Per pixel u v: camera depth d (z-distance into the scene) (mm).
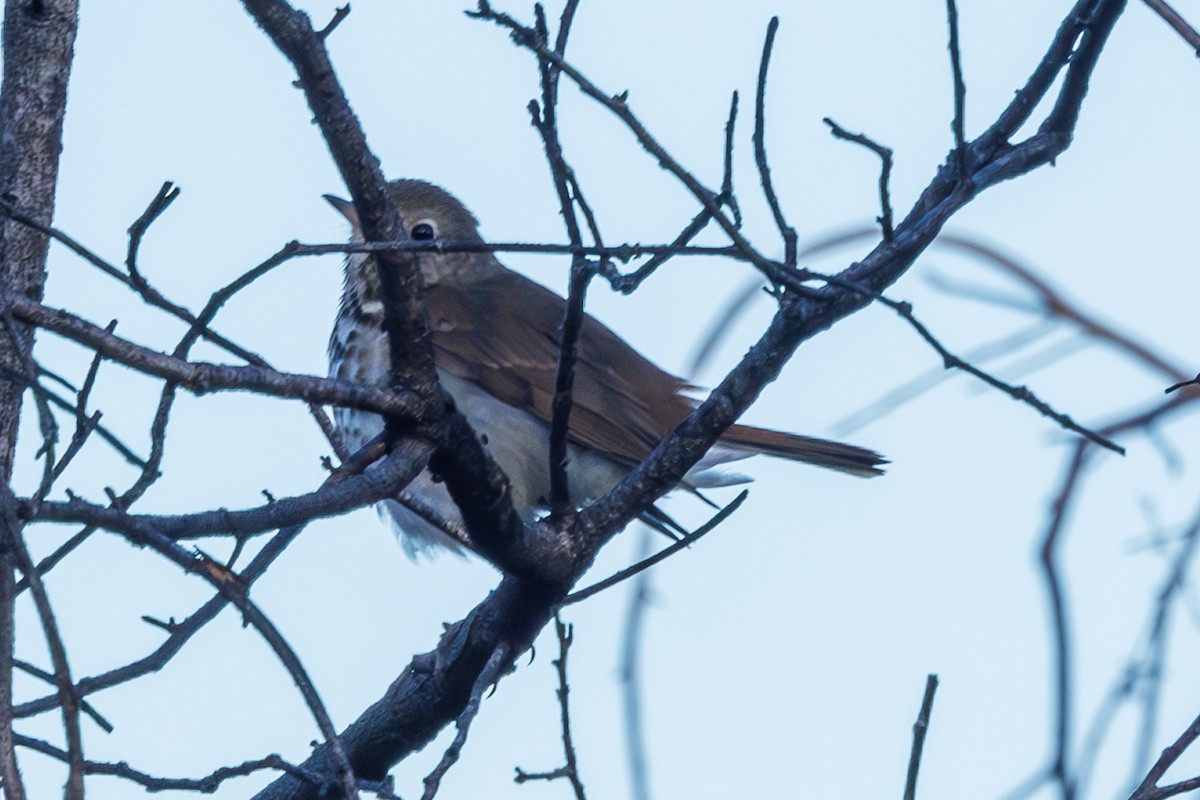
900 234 8469
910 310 7395
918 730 7277
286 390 6867
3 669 6332
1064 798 8070
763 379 8656
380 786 7363
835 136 8102
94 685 8586
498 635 9422
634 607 9023
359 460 7594
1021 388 7730
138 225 6535
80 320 6180
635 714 8711
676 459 8805
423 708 9898
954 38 8109
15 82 7797
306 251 6695
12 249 7668
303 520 6477
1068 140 9141
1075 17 9008
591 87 6844
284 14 6762
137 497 7180
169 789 7668
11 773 6160
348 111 7055
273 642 6020
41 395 6219
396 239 7324
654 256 7086
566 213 7422
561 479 8633
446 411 7684
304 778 7691
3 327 6715
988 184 8898
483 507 8172
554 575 8812
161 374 6352
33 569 5348
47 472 6273
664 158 6934
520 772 7723
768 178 8094
